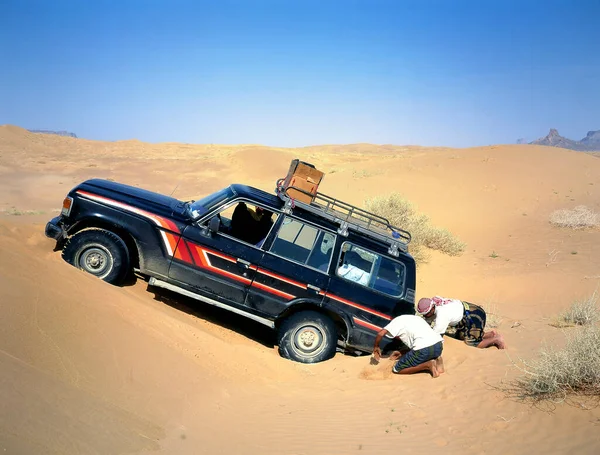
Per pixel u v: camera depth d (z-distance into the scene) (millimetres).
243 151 50156
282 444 4793
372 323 8117
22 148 59000
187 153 74938
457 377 6543
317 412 5770
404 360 6871
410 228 16844
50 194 30250
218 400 5707
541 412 5090
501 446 4652
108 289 6801
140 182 37906
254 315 8117
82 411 4008
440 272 15070
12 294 5344
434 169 30000
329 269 8078
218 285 8055
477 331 7773
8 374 3893
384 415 5633
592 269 13984
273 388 6590
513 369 6445
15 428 3240
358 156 75688
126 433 4055
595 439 4398
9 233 8250
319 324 8031
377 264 8242
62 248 8555
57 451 3240
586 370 5277
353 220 9234
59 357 4863
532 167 30750
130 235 8039
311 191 8445
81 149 70062
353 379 6945
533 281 13258
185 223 8062
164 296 8797
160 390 5336
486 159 32406
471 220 21969
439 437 4984
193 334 6996
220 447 4523
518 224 21344
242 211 8484
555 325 9398
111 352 5438
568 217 21000
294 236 8148
